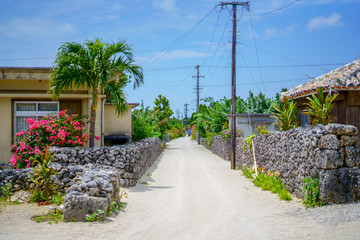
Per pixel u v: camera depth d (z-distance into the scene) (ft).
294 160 31.09
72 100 46.78
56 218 23.15
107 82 40.93
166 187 37.81
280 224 21.80
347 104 35.32
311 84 44.70
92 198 23.08
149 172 51.26
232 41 59.26
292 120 41.68
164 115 117.80
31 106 46.57
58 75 38.68
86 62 39.14
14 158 39.83
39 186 28.78
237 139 59.26
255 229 21.01
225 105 97.19
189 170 53.98
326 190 25.14
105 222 22.71
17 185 30.22
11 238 18.65
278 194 30.91
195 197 32.04
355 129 26.00
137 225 22.29
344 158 25.61
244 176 45.75
